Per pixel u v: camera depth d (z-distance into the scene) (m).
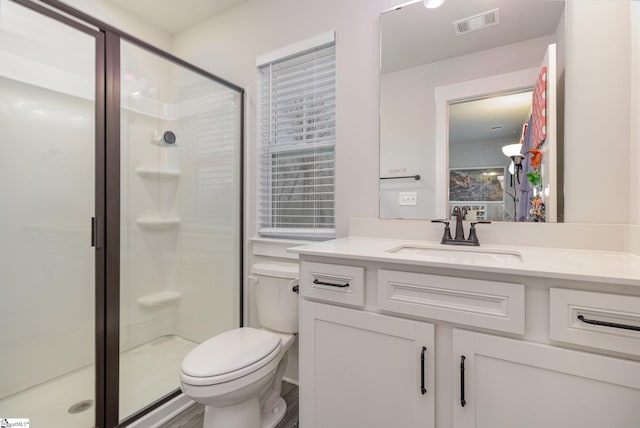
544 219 1.22
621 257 0.98
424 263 0.90
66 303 1.48
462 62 1.38
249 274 1.99
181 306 2.21
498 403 0.82
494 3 1.33
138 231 1.93
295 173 1.90
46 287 1.54
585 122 1.15
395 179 1.52
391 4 1.53
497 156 1.32
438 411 0.90
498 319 0.81
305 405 1.14
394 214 1.52
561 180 1.19
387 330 0.97
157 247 2.07
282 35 1.88
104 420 1.37
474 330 0.86
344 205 1.66
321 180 1.81
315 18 1.75
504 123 1.30
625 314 0.69
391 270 0.97
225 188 2.06
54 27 1.42
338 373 1.06
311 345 1.12
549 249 1.18
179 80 2.04
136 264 1.93
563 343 0.75
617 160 1.10
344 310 1.05
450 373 0.88
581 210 1.15
